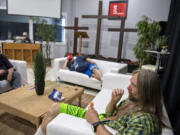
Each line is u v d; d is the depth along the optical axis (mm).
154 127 682
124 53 4965
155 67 2965
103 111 1448
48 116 1134
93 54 5297
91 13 5180
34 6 4887
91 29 5293
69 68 3104
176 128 1374
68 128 816
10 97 1668
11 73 2355
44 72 1727
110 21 4938
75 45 5113
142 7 4484
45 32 4695
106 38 5129
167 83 2080
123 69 2814
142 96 740
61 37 5836
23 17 5547
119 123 847
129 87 901
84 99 2564
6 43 4543
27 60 4914
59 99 1648
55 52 5816
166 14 4242
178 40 1846
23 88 1954
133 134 661
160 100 739
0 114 1913
